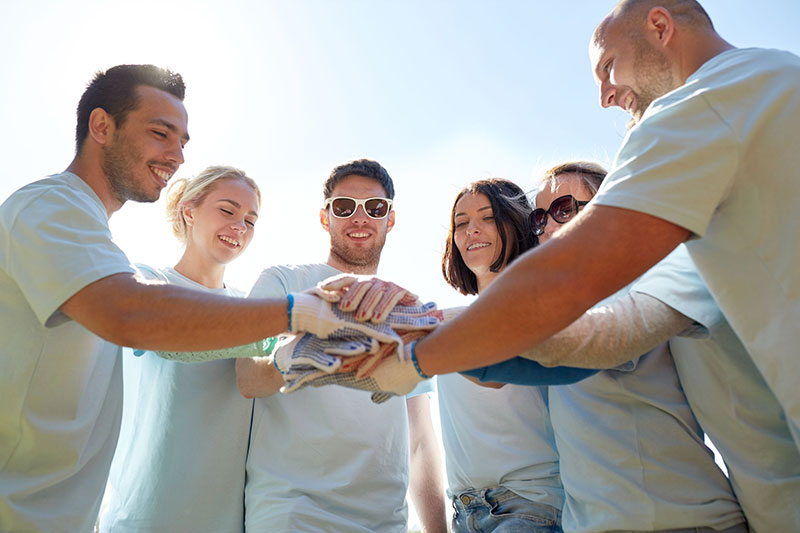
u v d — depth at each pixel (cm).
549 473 276
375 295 197
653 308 206
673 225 164
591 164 292
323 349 194
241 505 295
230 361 312
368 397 309
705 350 221
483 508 286
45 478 222
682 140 170
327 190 365
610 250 160
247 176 345
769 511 206
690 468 224
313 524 271
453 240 326
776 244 170
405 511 305
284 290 321
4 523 210
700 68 200
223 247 327
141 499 286
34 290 210
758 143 171
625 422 233
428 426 352
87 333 234
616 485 226
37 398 221
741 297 179
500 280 167
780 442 207
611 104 242
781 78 177
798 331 166
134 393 314
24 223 219
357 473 290
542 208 294
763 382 209
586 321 199
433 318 199
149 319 200
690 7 217
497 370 203
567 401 249
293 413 298
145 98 259
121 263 215
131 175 259
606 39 229
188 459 291
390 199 367
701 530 212
